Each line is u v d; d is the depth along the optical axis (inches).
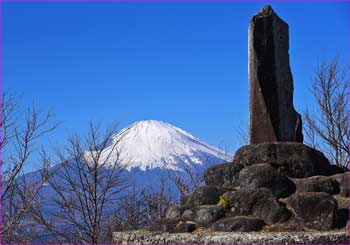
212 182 437.7
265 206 374.3
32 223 607.2
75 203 658.2
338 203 379.2
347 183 388.5
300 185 398.6
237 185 419.8
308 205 363.3
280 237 336.5
